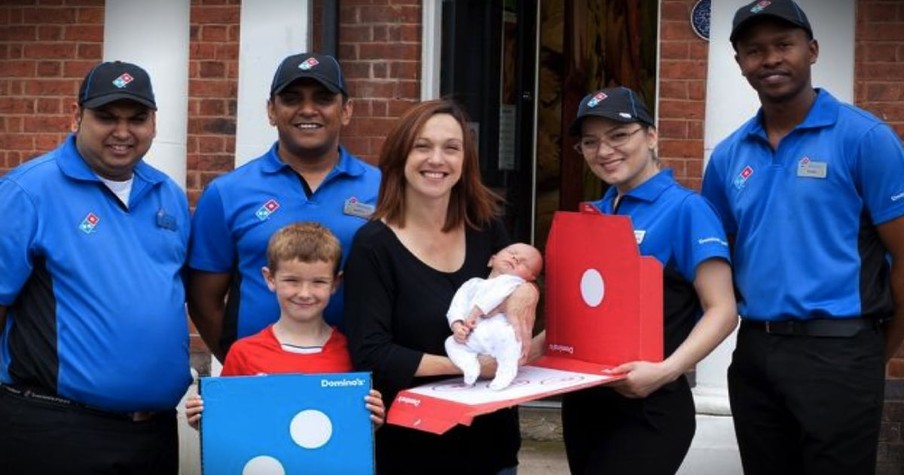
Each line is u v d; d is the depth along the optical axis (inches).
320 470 138.3
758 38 159.0
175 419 162.4
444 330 142.5
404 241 143.9
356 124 257.6
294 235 146.3
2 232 147.5
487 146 290.7
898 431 240.4
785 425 165.2
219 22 258.5
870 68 238.4
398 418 135.3
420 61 257.9
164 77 263.7
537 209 316.8
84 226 150.3
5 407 150.9
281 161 167.3
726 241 150.0
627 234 139.9
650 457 147.3
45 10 264.2
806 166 158.9
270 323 162.2
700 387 242.8
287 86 161.5
